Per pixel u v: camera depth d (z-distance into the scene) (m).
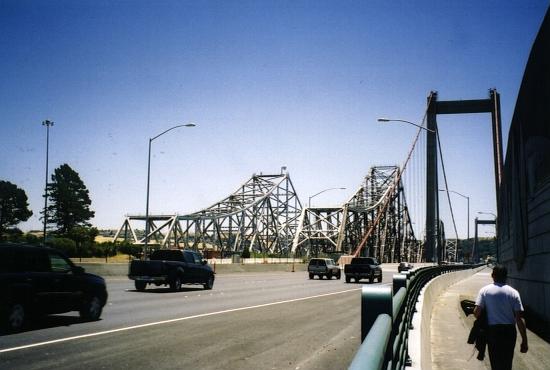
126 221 126.88
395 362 4.56
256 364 8.67
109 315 14.97
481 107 86.94
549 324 17.58
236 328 12.84
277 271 63.78
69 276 12.73
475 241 152.50
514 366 11.52
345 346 10.59
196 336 11.39
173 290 25.48
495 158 83.50
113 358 8.76
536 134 19.50
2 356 8.67
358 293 26.47
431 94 88.06
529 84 20.42
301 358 9.27
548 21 17.06
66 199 102.81
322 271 45.59
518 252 24.25
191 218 116.62
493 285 7.55
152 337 11.09
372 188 133.62
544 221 18.30
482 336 7.63
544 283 18.36
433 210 66.50
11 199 97.88
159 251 27.09
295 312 16.92
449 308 22.52
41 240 69.75
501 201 34.66
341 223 126.19
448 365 10.96
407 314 7.84
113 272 38.12
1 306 10.91
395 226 129.12
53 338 10.62
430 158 70.50
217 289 28.70
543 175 18.33
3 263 11.20
